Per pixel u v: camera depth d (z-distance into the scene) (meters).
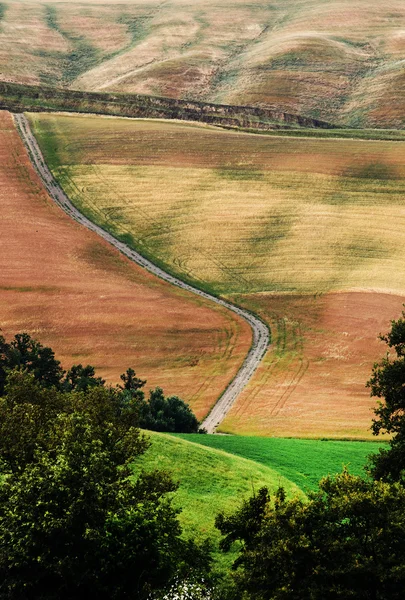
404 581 28.70
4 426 36.88
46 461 32.38
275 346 134.25
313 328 140.25
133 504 33.62
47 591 31.31
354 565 28.23
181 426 89.06
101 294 156.50
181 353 133.75
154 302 153.75
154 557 32.38
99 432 37.78
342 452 72.94
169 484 37.78
